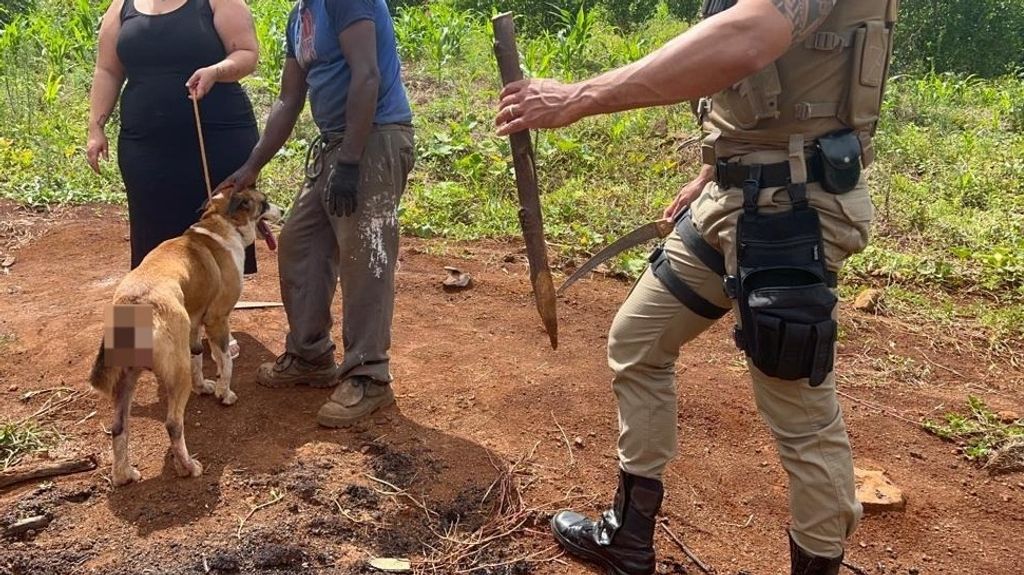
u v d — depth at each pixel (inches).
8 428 131.5
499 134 89.6
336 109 132.0
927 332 197.3
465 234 245.4
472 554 111.7
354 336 137.8
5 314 176.6
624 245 109.2
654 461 103.3
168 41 148.2
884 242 253.3
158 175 155.2
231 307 140.5
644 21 618.2
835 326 85.0
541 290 100.2
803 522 91.9
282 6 446.0
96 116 156.6
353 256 134.1
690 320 97.2
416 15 447.2
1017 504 135.0
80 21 386.6
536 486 126.3
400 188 135.9
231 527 113.3
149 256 131.6
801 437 90.0
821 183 85.4
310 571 106.4
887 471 140.7
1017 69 589.9
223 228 139.8
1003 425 152.7
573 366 165.6
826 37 82.7
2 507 115.6
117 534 111.5
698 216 93.9
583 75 413.1
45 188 255.8
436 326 182.1
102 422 139.1
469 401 148.9
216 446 131.6
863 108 85.3
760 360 86.1
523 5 574.9
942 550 123.5
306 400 146.2
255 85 357.4
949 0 602.2
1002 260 230.5
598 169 293.9
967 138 331.3
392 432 136.4
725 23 75.9
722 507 128.3
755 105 84.4
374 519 116.6
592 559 110.6
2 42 355.3
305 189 140.2
